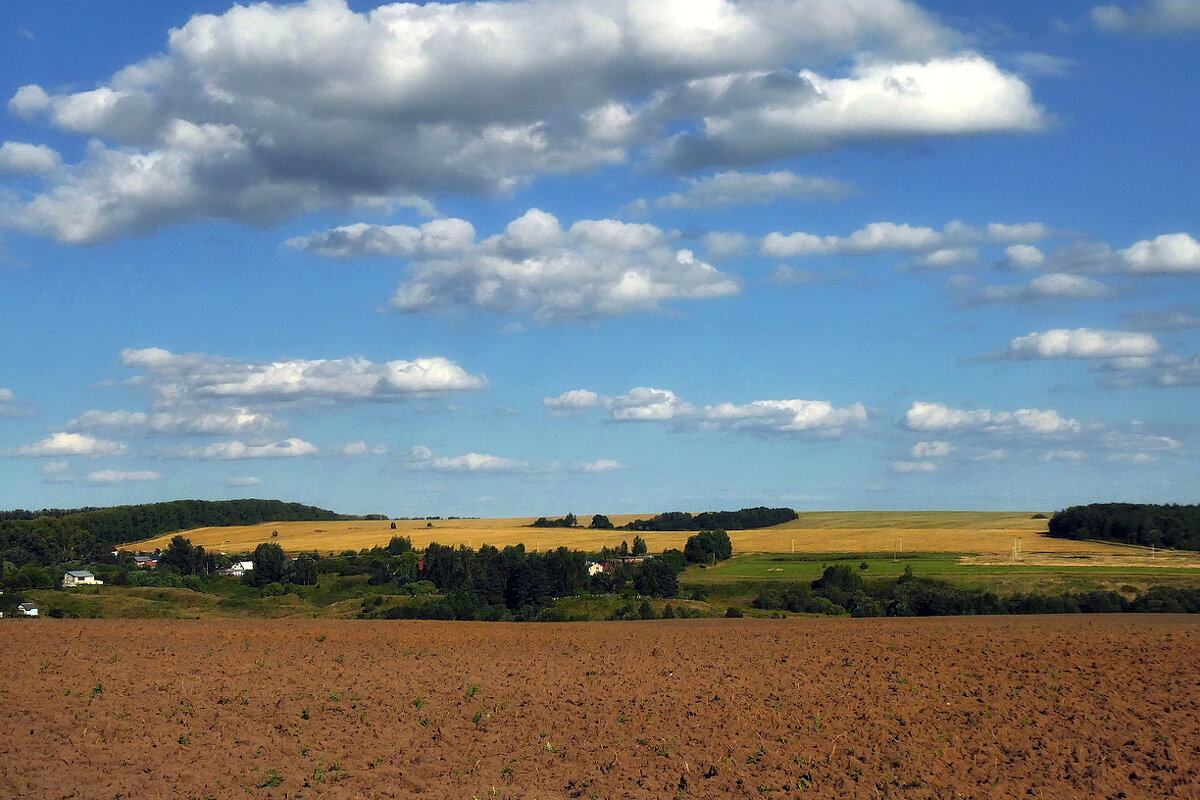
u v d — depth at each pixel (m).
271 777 25.80
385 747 29.25
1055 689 37.19
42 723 31.30
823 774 26.55
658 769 27.00
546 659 45.09
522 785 25.67
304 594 122.56
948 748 28.95
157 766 26.97
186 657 44.31
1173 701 35.09
